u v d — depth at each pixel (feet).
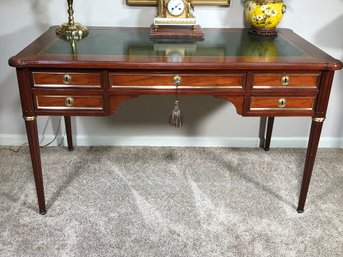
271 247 4.82
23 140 7.13
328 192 5.93
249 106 4.74
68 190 5.83
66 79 4.50
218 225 5.18
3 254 4.61
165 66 4.36
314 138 4.96
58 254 4.64
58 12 6.18
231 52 4.84
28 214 5.30
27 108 4.60
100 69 4.45
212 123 7.05
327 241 4.94
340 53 6.56
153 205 5.54
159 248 4.77
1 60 6.46
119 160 6.69
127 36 5.58
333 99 6.91
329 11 6.27
